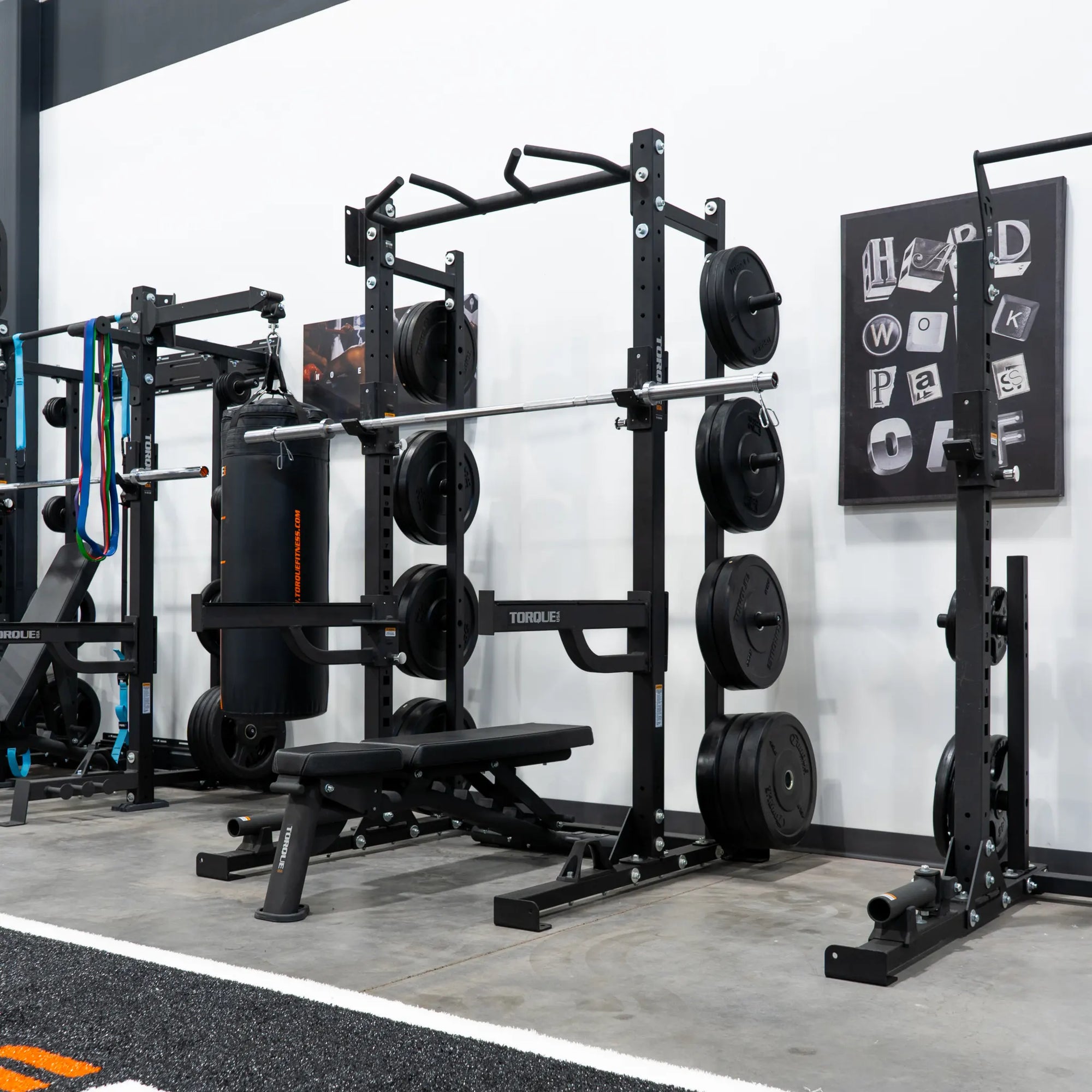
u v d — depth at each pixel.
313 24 4.96
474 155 4.47
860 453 3.56
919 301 3.48
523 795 3.46
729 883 3.18
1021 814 2.96
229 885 3.11
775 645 3.42
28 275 6.01
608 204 4.12
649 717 3.22
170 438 5.43
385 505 3.67
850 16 3.64
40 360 6.05
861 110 3.62
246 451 3.93
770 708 3.71
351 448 4.80
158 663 5.47
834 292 3.66
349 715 4.76
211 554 5.28
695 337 3.93
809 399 3.69
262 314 4.34
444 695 4.45
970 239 3.40
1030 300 3.28
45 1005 2.09
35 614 4.89
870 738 3.54
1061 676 3.24
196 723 4.63
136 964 2.35
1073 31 3.29
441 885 3.14
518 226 4.31
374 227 3.64
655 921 2.76
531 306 4.27
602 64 4.16
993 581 3.33
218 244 5.27
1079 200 3.26
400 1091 1.72
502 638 4.30
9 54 6.07
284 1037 1.94
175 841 3.73
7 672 4.81
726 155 3.86
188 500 5.38
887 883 3.18
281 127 5.06
